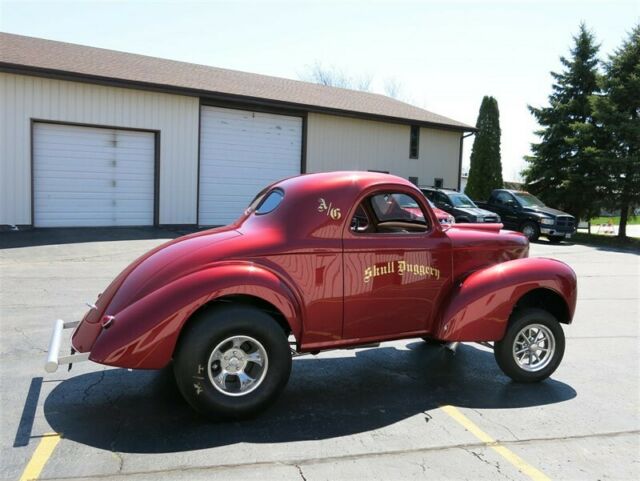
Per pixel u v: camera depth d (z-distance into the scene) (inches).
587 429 152.6
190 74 725.3
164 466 124.5
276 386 151.3
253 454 131.8
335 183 167.6
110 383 178.1
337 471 124.7
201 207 676.7
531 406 169.3
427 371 203.5
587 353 232.4
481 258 187.9
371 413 160.7
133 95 606.9
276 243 156.4
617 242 855.7
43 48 652.7
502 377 197.6
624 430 152.6
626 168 864.9
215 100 669.9
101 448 132.7
